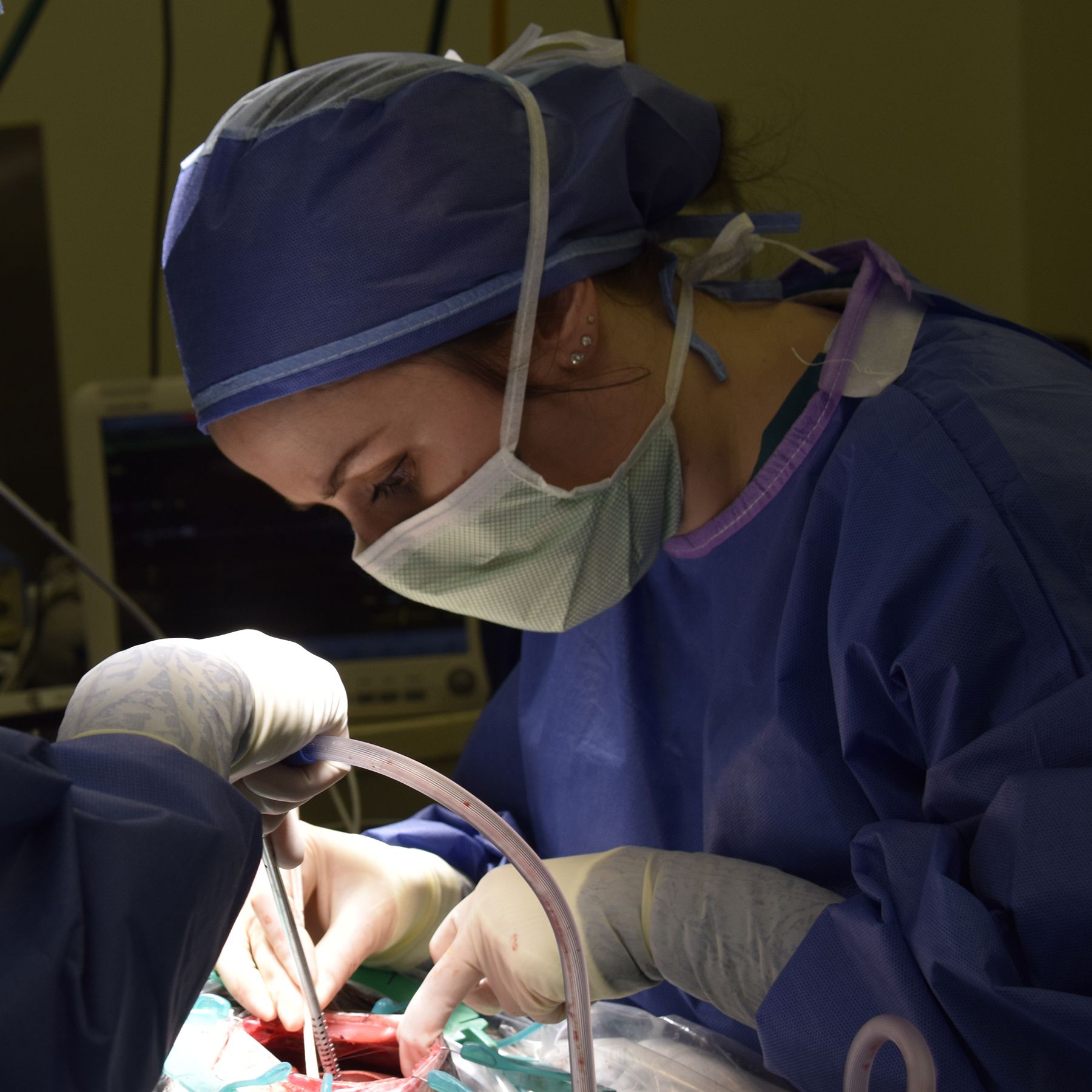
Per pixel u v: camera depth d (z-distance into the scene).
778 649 0.84
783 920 0.76
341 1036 0.85
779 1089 0.78
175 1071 0.75
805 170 1.77
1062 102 1.94
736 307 0.97
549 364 0.82
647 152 0.87
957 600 0.71
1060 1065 0.61
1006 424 0.77
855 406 0.87
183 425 1.67
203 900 0.52
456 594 0.89
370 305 0.75
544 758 1.09
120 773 0.54
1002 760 0.68
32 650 1.68
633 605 1.03
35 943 0.46
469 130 0.78
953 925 0.62
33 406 2.07
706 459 0.93
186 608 1.67
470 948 0.84
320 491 0.81
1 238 2.04
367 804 1.52
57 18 2.01
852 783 0.82
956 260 2.06
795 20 2.04
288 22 1.81
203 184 0.76
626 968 0.81
